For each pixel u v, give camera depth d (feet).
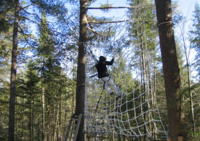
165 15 20.88
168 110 19.75
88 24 46.91
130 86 39.42
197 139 34.12
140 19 36.29
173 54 20.33
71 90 100.01
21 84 87.86
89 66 41.39
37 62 80.38
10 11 58.13
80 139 36.96
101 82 39.86
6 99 93.25
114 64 37.35
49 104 97.86
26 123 117.19
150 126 38.32
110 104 35.65
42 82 84.48
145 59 33.09
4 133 92.58
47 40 54.19
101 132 36.22
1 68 81.92
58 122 103.81
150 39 48.52
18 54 65.00
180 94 19.76
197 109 63.46
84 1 43.39
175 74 20.04
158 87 55.42
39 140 105.40
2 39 68.74
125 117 47.42
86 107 38.86
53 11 50.90
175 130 19.24
